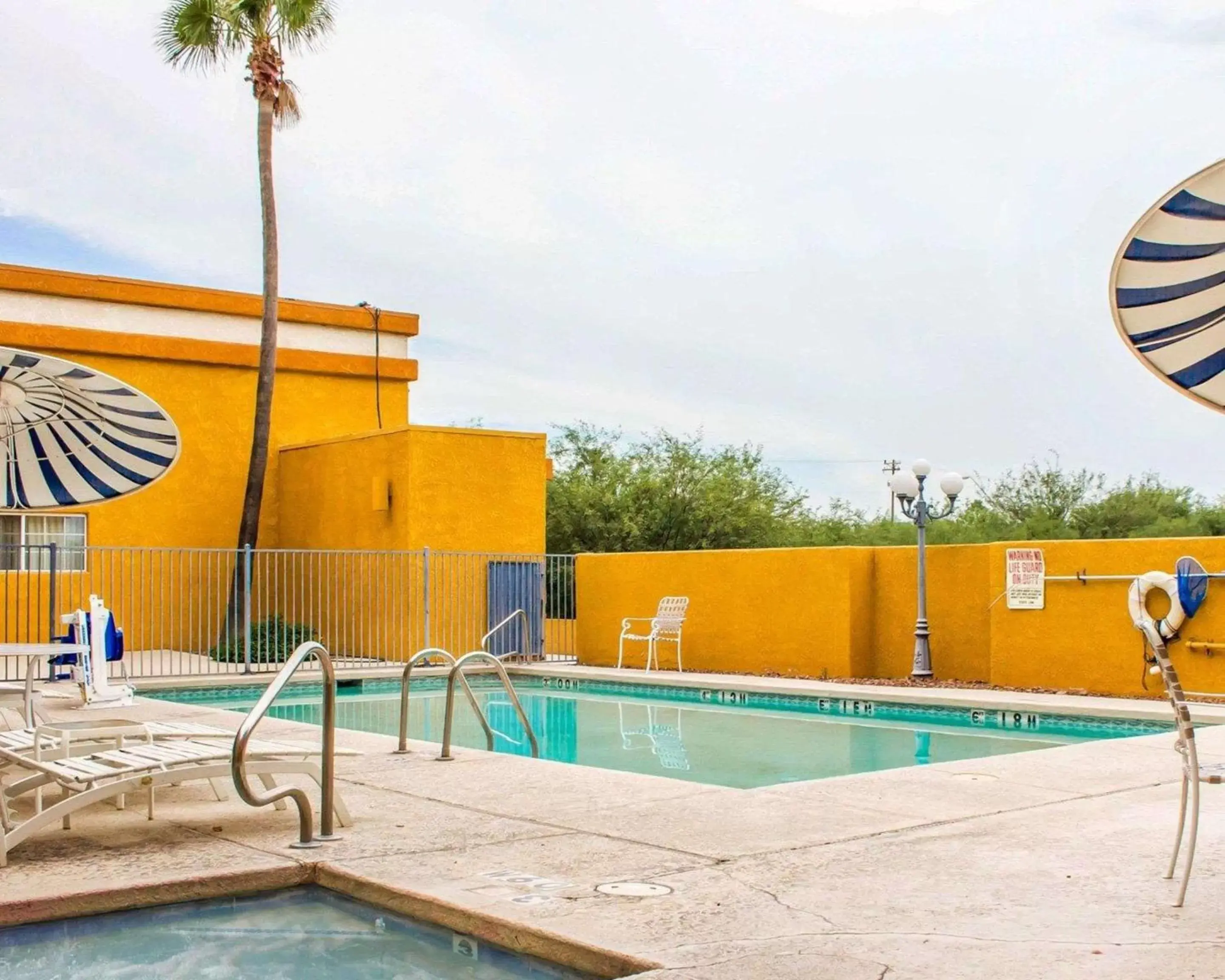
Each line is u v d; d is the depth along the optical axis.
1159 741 8.84
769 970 3.61
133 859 5.17
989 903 4.39
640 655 18.25
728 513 31.59
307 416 22.59
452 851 5.31
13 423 7.30
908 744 10.96
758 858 5.15
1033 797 6.61
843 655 15.39
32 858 5.22
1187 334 3.78
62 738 6.33
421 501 18.66
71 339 20.05
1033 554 13.62
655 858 5.15
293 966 4.08
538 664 18.72
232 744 6.35
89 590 19.88
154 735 6.71
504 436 19.62
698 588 17.38
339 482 20.27
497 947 4.20
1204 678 12.16
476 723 12.80
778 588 16.25
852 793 6.77
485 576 19.14
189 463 21.16
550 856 5.21
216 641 21.12
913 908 4.32
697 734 11.77
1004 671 13.86
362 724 12.54
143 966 4.07
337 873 4.95
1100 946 3.84
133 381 20.70
